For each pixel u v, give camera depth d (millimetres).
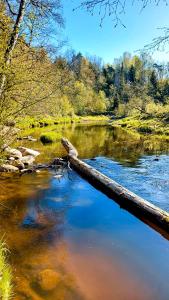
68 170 14258
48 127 41250
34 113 8195
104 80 97750
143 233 7625
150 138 27203
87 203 9789
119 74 92938
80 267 5945
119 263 6172
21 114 7668
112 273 5797
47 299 4859
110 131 36406
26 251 6438
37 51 7793
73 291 5141
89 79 91938
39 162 15680
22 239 6992
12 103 7309
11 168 13328
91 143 24578
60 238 7188
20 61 7180
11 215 8422
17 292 4938
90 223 8164
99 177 11609
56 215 8633
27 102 7535
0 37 6609
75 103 73375
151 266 6090
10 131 7555
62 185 11719
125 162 16516
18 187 11094
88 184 12008
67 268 5871
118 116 70250
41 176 12859
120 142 25203
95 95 83625
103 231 7691
